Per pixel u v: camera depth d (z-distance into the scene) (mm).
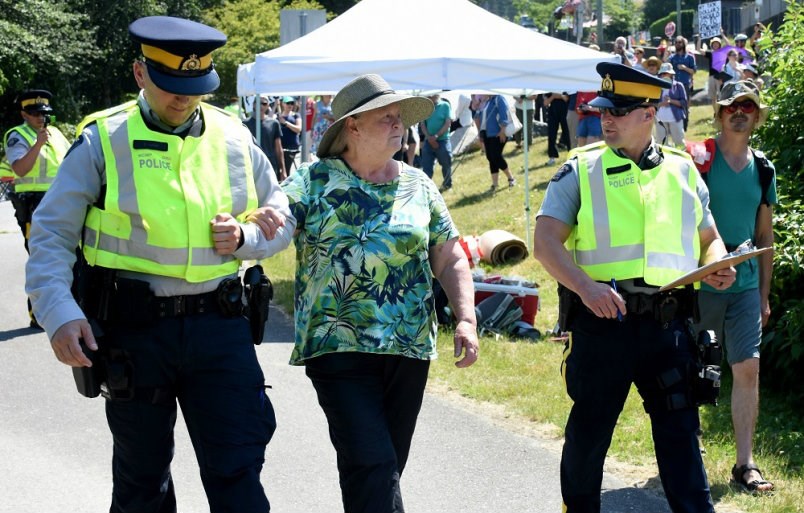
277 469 5395
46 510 4805
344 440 3621
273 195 3682
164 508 3619
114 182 3369
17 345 8125
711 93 18672
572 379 4023
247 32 37938
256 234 3506
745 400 5105
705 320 5109
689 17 49312
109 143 3385
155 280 3402
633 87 4039
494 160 15422
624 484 5188
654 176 4082
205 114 3582
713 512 3896
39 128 8688
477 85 9797
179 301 3422
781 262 6336
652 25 51062
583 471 4023
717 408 6309
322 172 3828
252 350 3543
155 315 3393
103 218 3387
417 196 3838
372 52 9672
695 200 4148
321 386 3725
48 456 5543
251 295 3592
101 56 32969
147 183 3381
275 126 14930
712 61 18562
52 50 28984
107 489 5086
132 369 3350
